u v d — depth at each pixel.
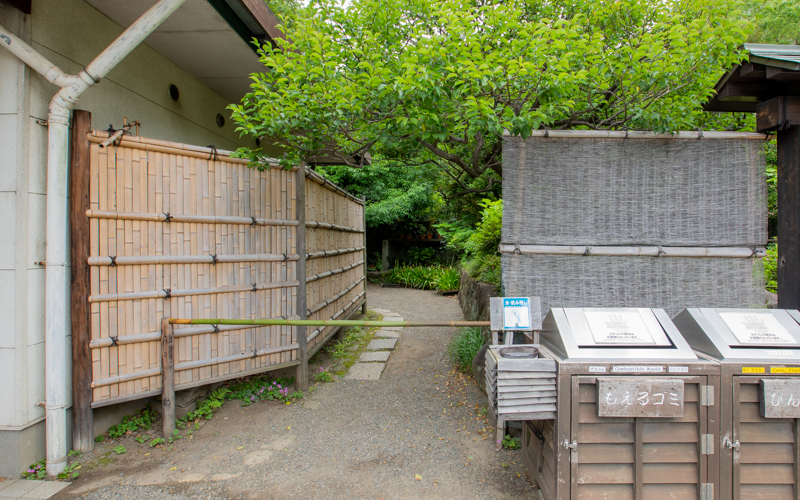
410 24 3.51
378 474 2.72
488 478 2.66
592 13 3.48
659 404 1.93
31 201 2.76
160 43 3.88
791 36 9.53
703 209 2.96
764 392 1.95
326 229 5.08
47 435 2.73
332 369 4.70
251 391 3.95
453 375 4.44
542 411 2.01
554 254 3.00
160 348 3.19
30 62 2.64
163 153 3.20
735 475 1.97
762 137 2.91
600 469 1.99
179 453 2.99
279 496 2.50
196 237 3.35
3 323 2.69
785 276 2.84
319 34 2.95
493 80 2.76
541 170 2.99
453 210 8.97
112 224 2.96
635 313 2.25
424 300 9.48
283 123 3.06
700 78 2.82
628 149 2.97
